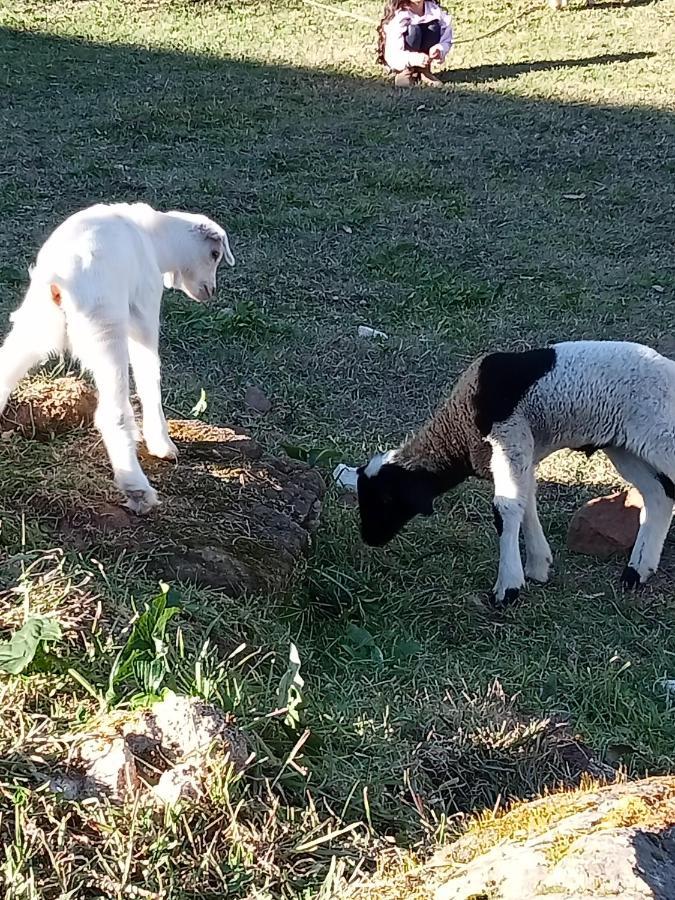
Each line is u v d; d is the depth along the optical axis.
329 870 2.65
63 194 5.86
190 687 2.85
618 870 2.09
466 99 7.98
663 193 6.38
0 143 6.63
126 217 3.45
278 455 3.96
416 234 5.70
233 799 2.69
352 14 10.49
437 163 6.75
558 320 5.01
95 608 2.99
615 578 3.74
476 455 3.63
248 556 3.37
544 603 3.62
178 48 9.13
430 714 3.03
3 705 2.77
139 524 3.34
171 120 7.29
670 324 5.00
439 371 4.64
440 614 3.54
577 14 10.44
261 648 3.13
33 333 3.30
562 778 2.94
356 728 2.94
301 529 3.51
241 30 9.81
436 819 2.79
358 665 3.23
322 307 5.01
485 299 5.13
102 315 3.26
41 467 3.41
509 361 3.62
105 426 3.32
